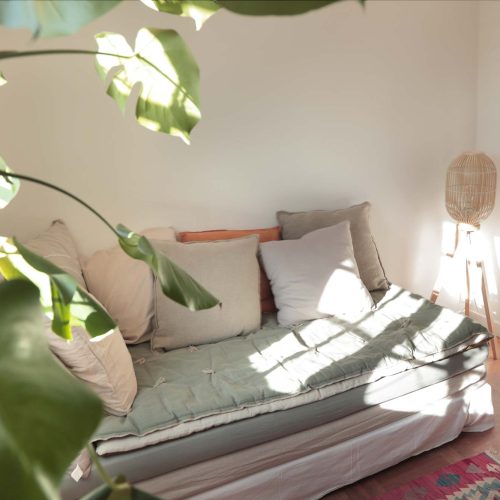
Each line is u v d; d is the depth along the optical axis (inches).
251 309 85.7
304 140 103.8
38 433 10.9
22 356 12.4
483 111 118.3
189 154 94.3
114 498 12.4
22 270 25.4
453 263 114.2
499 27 110.8
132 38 86.0
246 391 66.7
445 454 82.7
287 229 99.7
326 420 70.2
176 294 19.7
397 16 106.9
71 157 86.3
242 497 66.4
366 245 100.0
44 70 81.7
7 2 12.9
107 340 60.5
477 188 106.1
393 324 85.1
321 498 74.3
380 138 111.3
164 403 64.0
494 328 123.0
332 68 103.1
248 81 96.1
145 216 93.7
